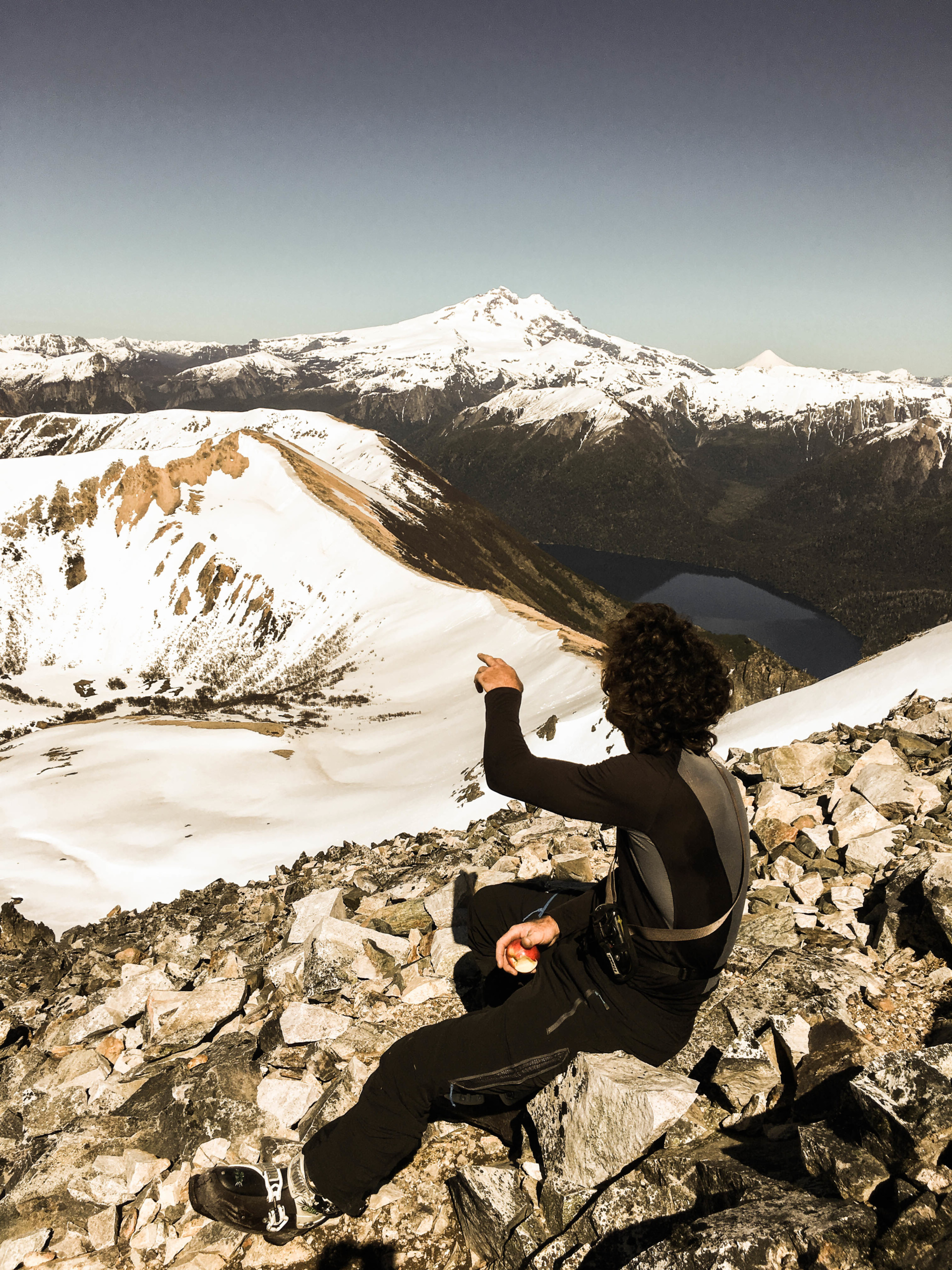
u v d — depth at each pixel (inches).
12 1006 324.8
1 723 5462.6
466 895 257.3
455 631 5433.1
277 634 6407.5
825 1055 145.7
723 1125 143.6
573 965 131.1
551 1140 145.5
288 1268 145.9
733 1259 96.8
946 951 178.2
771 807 274.7
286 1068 192.4
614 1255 124.0
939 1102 112.2
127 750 3324.3
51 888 2097.7
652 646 116.8
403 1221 150.3
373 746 3356.3
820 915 210.2
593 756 1557.6
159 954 336.5
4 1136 206.1
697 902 118.5
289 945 263.1
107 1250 159.0
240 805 2699.3
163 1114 187.6
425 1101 131.8
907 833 240.4
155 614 6988.2
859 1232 97.3
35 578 7234.3
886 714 380.2
